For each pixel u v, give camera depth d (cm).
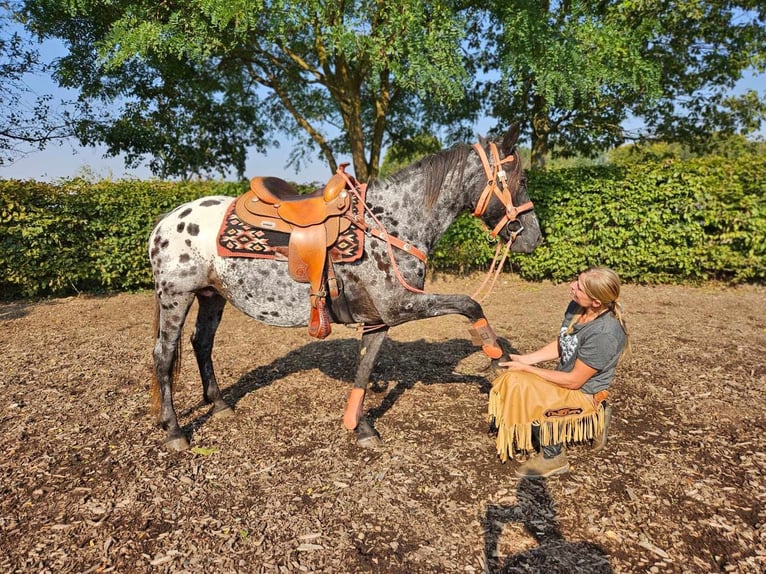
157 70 896
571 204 748
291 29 648
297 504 232
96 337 535
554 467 251
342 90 909
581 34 599
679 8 794
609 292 231
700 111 972
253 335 536
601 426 256
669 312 597
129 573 191
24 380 401
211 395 326
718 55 883
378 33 557
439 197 263
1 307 696
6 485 250
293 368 422
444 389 366
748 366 407
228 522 220
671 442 286
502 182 258
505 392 250
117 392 375
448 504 231
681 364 414
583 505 229
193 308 684
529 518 221
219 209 277
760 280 737
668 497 234
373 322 273
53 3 724
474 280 809
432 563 195
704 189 695
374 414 325
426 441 289
